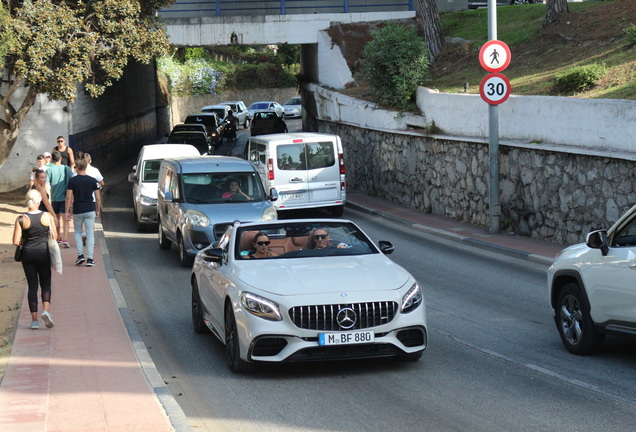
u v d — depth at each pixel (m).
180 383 8.79
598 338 9.19
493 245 17.88
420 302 8.80
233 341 8.91
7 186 29.36
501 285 14.08
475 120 21.42
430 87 27.41
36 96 26.97
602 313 8.87
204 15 41.16
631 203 15.34
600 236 8.60
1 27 21.28
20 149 29.56
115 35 24.33
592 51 24.28
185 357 9.96
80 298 13.04
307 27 38.06
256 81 86.62
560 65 24.09
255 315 8.46
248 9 40.94
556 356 9.41
